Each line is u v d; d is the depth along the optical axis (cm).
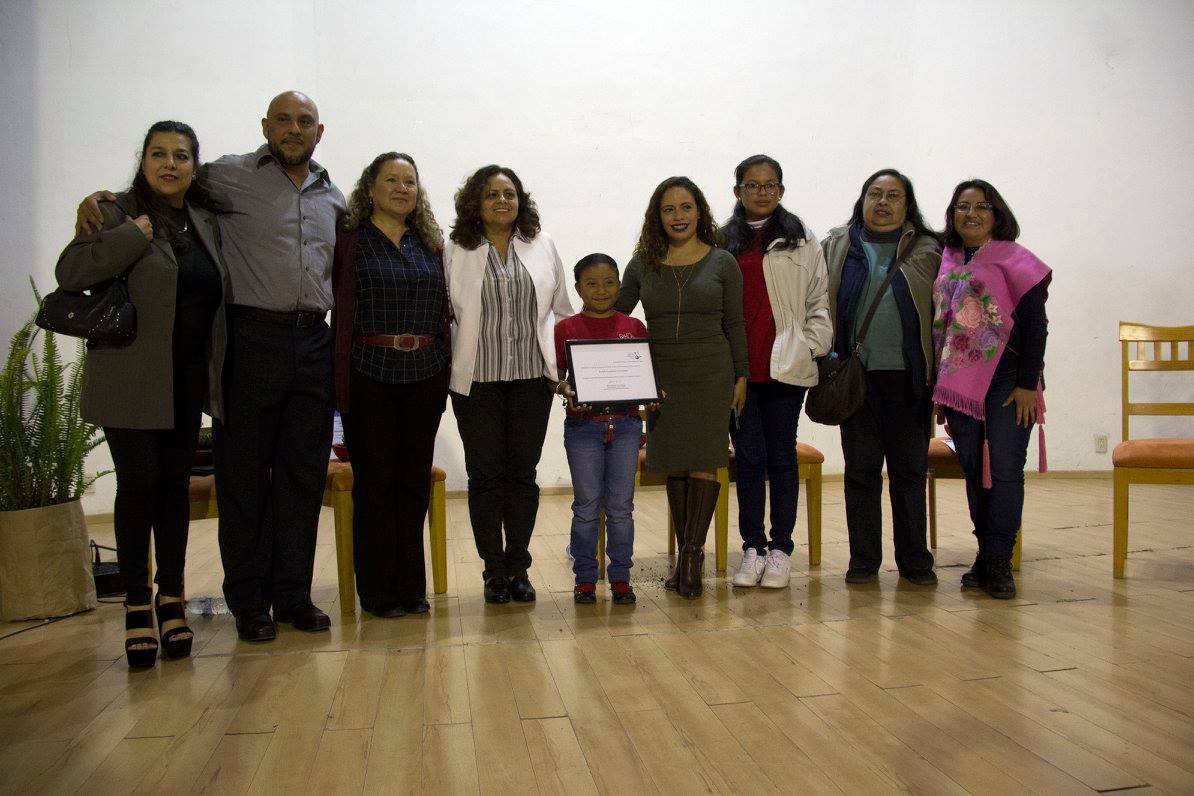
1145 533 406
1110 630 256
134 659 235
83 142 498
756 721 192
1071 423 597
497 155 552
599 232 564
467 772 170
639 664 232
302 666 235
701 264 297
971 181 304
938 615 274
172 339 237
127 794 162
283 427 267
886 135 585
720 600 297
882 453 317
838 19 578
